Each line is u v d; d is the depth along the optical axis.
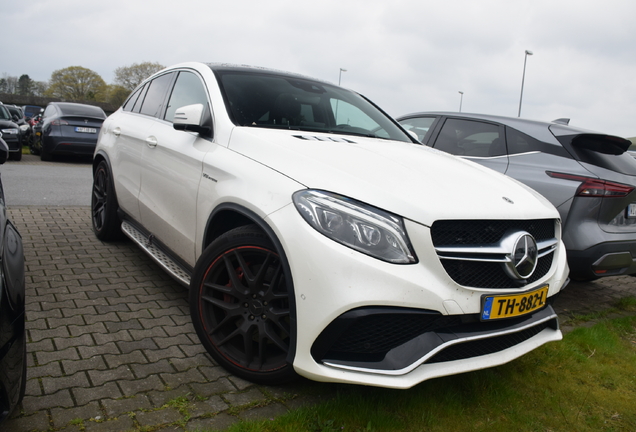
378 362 2.14
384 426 2.20
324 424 2.16
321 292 2.08
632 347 3.58
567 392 2.76
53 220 5.53
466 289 2.18
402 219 2.15
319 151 2.59
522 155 4.41
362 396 2.39
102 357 2.59
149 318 3.15
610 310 4.41
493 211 2.32
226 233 2.53
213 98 3.20
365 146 2.93
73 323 2.97
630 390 2.88
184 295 3.61
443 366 2.21
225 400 2.30
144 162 3.72
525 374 2.91
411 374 2.13
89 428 2.00
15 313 1.73
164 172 3.37
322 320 2.08
